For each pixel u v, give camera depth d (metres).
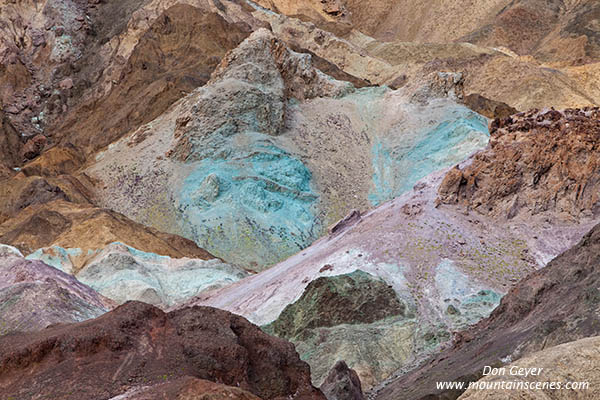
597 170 52.66
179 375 17.39
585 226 51.19
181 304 59.19
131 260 69.81
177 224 89.31
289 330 43.41
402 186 94.94
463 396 13.28
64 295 33.75
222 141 99.56
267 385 19.03
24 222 84.25
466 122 100.75
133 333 18.30
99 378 17.02
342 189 96.69
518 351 22.41
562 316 23.47
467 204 54.62
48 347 17.77
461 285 45.88
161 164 99.81
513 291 31.66
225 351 18.39
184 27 139.00
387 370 37.34
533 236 50.97
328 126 107.75
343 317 43.09
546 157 54.38
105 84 135.25
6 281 46.47
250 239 85.31
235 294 55.59
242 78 107.50
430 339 39.91
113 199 96.75
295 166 96.81
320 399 19.39
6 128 124.00
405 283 46.97
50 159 110.19
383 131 106.50
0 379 17.28
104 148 111.94
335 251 52.84
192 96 108.44
